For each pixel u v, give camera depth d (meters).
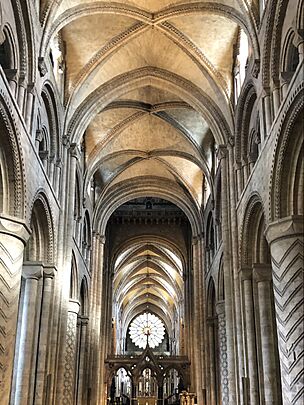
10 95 15.15
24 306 20.25
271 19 18.17
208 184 34.31
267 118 18.30
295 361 14.71
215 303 32.41
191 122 31.61
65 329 22.33
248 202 21.16
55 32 20.86
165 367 43.06
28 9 17.55
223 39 24.67
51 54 22.17
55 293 21.77
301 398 14.30
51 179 22.45
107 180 37.62
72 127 25.72
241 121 23.95
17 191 16.28
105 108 29.61
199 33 24.56
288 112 15.53
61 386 21.47
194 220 38.56
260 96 19.34
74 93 25.19
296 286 15.27
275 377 19.42
